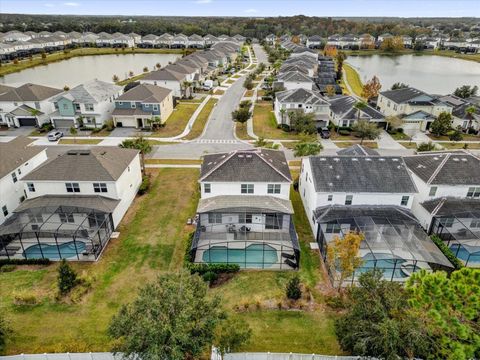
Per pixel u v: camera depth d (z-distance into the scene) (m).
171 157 56.84
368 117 69.75
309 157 39.44
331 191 35.91
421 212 38.28
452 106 73.31
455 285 19.05
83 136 65.88
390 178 37.12
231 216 37.28
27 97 70.69
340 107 73.19
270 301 28.30
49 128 68.75
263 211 35.44
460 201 37.50
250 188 38.06
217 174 37.91
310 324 26.38
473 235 36.47
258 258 34.00
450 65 159.62
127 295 28.98
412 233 33.84
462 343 18.86
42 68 133.25
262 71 129.00
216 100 91.62
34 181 37.03
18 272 31.78
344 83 114.31
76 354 22.38
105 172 37.72
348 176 37.16
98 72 126.44
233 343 21.50
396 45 192.50
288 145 62.28
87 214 36.06
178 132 68.44
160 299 20.44
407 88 79.62
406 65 157.50
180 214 40.88
